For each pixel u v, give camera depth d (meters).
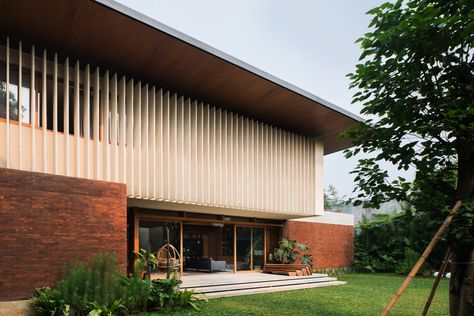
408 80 5.75
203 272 16.31
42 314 7.58
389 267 22.73
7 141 9.58
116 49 10.83
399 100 5.64
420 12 4.93
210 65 11.83
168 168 12.62
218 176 14.30
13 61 10.33
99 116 11.52
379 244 24.33
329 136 18.56
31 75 10.20
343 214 23.72
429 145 5.61
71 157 10.81
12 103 10.16
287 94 13.84
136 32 10.09
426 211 6.21
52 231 8.26
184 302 9.78
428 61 5.59
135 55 11.16
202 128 13.92
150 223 14.33
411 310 9.95
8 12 9.09
